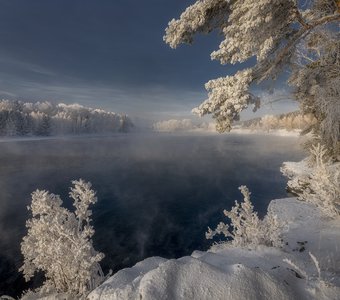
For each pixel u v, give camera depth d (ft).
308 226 22.36
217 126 21.17
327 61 24.47
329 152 36.22
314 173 20.95
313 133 49.88
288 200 37.24
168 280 9.02
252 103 20.13
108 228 62.34
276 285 9.20
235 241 16.80
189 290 8.77
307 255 16.44
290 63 24.89
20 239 56.70
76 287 20.88
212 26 22.76
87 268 21.31
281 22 19.43
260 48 18.94
